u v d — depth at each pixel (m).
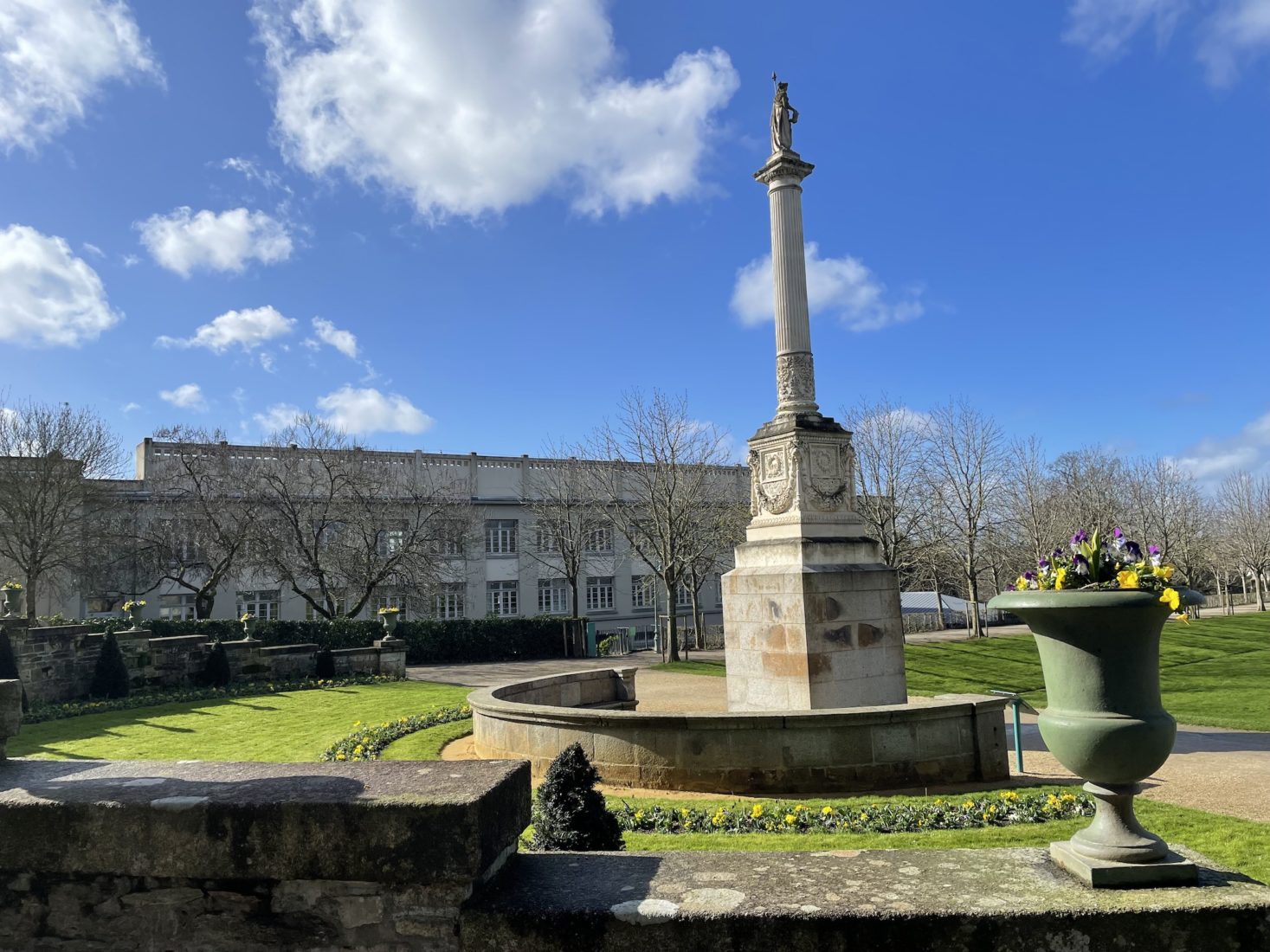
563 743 10.13
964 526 41.47
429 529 37.69
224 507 33.72
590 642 38.84
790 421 12.85
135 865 3.15
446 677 26.64
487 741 11.44
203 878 3.14
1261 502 66.75
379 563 34.84
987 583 58.22
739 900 2.98
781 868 3.33
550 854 3.59
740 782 9.28
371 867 3.01
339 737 13.85
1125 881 3.04
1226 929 2.82
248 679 23.23
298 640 29.84
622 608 50.53
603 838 5.73
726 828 7.77
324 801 3.09
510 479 48.97
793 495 12.57
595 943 2.88
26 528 30.45
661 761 9.53
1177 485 59.12
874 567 12.44
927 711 9.56
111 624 22.12
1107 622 3.17
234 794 3.24
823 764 9.27
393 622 26.06
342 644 30.53
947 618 54.16
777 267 13.63
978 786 9.51
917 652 30.86
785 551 12.29
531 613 47.69
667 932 2.86
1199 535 60.62
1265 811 8.88
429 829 3.00
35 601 32.41
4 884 3.29
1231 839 7.48
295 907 3.09
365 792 3.21
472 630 35.53
